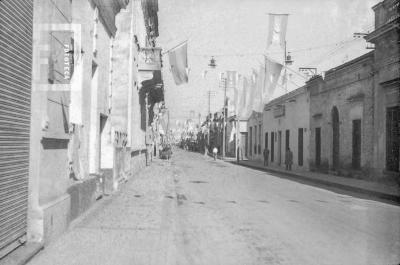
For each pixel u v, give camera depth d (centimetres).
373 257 671
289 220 1009
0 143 588
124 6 1809
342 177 2381
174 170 2980
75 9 1045
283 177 2577
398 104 1853
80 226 896
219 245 749
